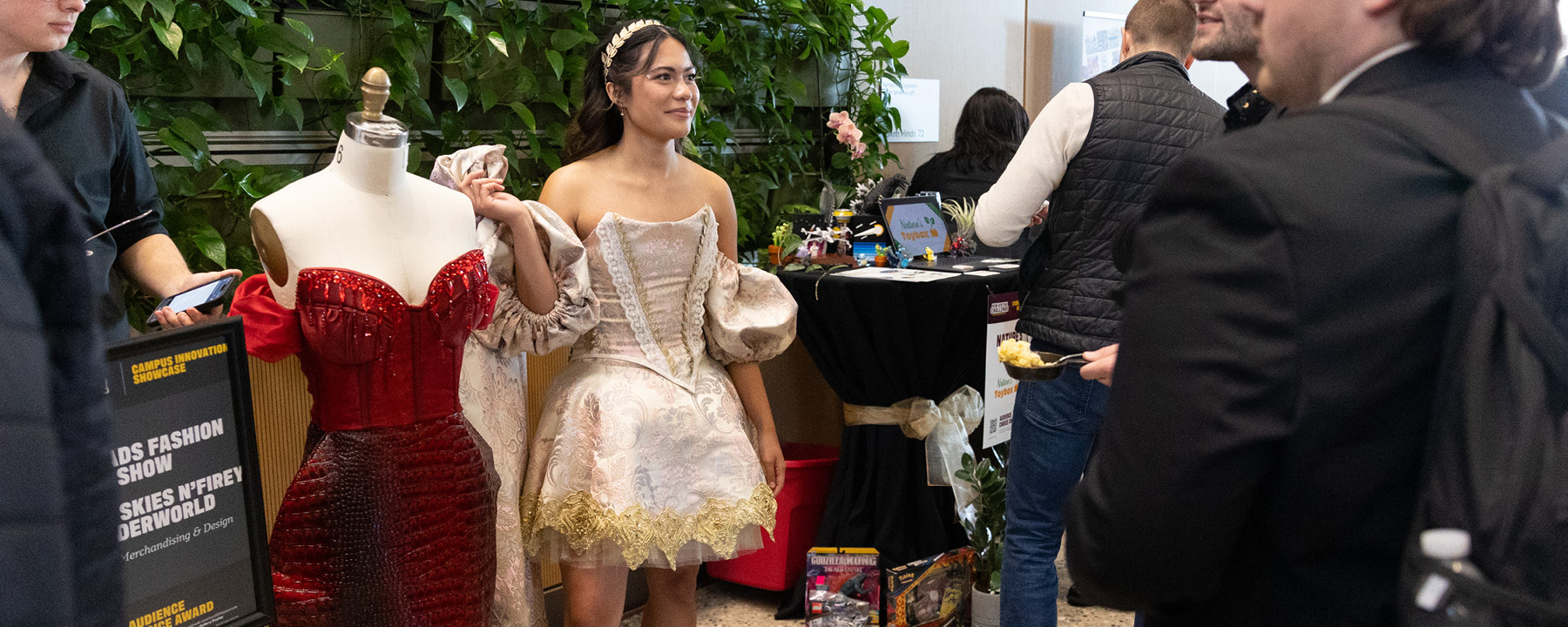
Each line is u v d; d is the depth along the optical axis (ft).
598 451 7.21
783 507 10.22
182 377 4.72
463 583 6.23
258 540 5.08
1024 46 17.83
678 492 7.44
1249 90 5.67
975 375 10.11
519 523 7.29
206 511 4.83
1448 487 2.38
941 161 12.84
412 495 5.98
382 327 5.80
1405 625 2.44
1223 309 2.60
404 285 6.04
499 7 10.50
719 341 8.04
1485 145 2.56
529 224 6.91
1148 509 2.70
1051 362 6.50
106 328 6.31
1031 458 8.04
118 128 6.31
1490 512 2.31
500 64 10.53
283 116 9.45
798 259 11.03
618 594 7.51
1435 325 2.48
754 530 7.92
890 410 9.80
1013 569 8.25
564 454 7.33
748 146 13.41
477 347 7.05
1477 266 2.41
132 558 4.52
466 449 6.24
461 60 10.19
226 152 9.11
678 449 7.45
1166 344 2.68
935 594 9.72
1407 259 2.48
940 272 9.86
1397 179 2.53
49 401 1.77
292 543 5.85
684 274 7.78
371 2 9.65
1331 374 2.51
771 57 13.42
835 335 9.64
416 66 10.08
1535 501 2.27
